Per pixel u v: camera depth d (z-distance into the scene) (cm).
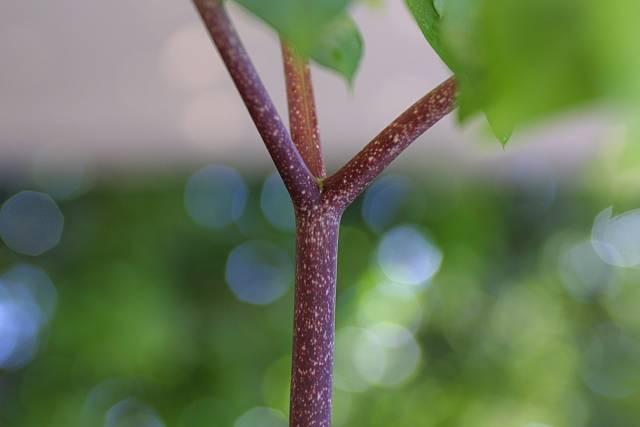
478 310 174
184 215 171
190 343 167
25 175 166
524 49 18
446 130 151
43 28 120
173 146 156
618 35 18
